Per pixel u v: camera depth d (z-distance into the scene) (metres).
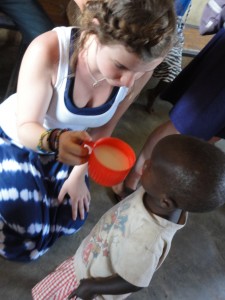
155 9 0.76
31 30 1.67
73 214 1.44
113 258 0.91
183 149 0.80
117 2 0.77
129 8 0.76
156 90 2.23
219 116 1.36
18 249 1.35
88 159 0.89
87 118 1.17
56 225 1.42
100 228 1.01
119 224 0.92
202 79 1.37
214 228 1.87
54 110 1.15
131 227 0.88
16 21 1.68
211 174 0.78
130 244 0.86
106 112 1.19
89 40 0.97
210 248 1.76
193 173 0.77
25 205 1.30
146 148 1.65
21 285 1.35
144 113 2.40
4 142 1.31
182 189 0.79
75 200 1.43
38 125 1.02
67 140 0.88
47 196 1.37
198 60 1.47
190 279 1.60
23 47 1.75
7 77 2.14
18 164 1.30
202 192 0.78
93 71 1.02
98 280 0.94
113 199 1.79
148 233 0.85
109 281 0.91
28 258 1.36
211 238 1.81
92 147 0.87
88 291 0.96
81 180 1.40
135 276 0.86
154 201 0.86
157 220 0.85
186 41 2.20
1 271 1.36
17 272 1.38
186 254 1.69
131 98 1.27
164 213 0.86
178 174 0.78
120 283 0.89
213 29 1.40
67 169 1.41
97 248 0.98
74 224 1.47
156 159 0.82
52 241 1.43
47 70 1.02
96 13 0.82
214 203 0.81
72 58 1.01
